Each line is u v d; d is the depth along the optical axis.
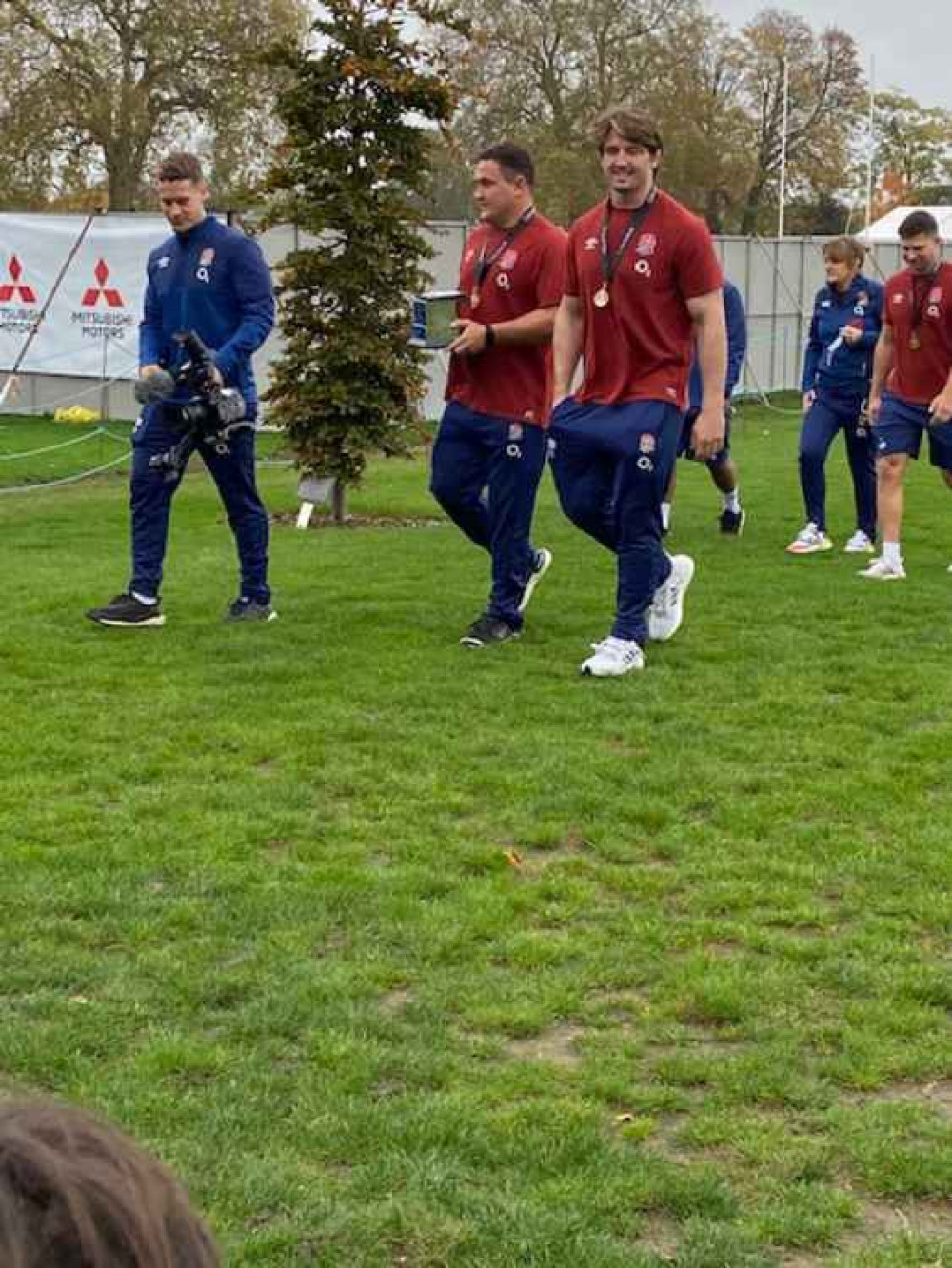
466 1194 3.13
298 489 14.20
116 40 33.62
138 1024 3.90
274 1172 3.20
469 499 8.00
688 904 4.70
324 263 13.47
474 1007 3.98
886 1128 3.40
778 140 50.44
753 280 31.09
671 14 42.69
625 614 7.45
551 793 5.66
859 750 6.21
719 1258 2.93
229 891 4.74
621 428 7.25
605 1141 3.36
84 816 5.39
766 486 15.48
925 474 16.52
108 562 10.83
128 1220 0.91
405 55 13.51
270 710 6.70
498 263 7.74
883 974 4.17
